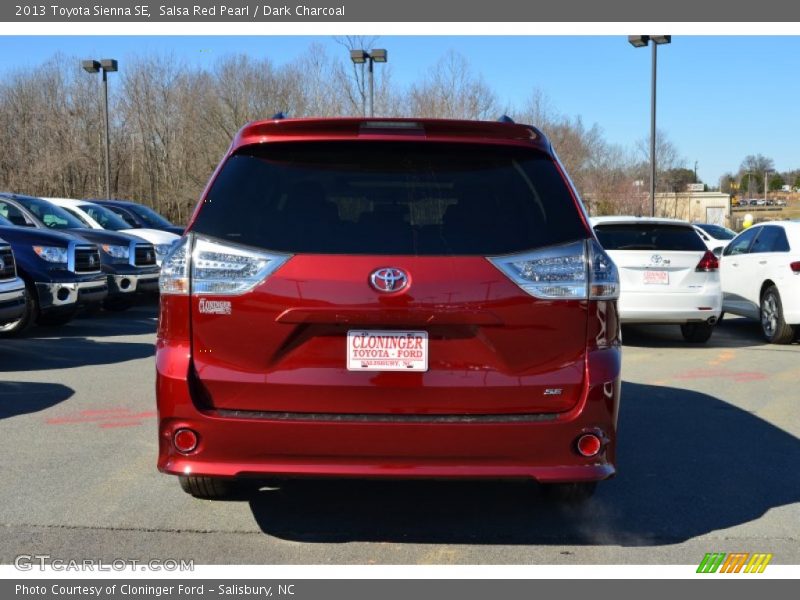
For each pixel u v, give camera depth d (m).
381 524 4.04
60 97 47.22
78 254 10.02
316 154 3.49
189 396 3.33
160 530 3.92
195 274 3.35
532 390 3.36
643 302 9.82
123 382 7.30
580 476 3.36
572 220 3.46
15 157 45.19
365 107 39.59
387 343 3.32
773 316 10.51
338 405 3.33
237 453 3.33
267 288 3.30
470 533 3.94
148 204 51.03
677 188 51.59
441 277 3.30
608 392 3.40
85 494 4.38
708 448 5.44
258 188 3.45
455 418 3.33
